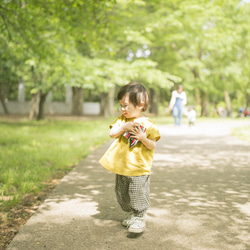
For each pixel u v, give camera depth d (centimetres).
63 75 1368
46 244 255
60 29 1072
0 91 2958
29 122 1736
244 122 1585
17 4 876
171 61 2288
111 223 298
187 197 374
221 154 649
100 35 959
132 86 281
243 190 402
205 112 2831
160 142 815
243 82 2628
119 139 289
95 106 3803
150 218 309
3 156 638
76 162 615
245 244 253
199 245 252
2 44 1198
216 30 2047
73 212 327
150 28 1588
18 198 380
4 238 276
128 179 275
